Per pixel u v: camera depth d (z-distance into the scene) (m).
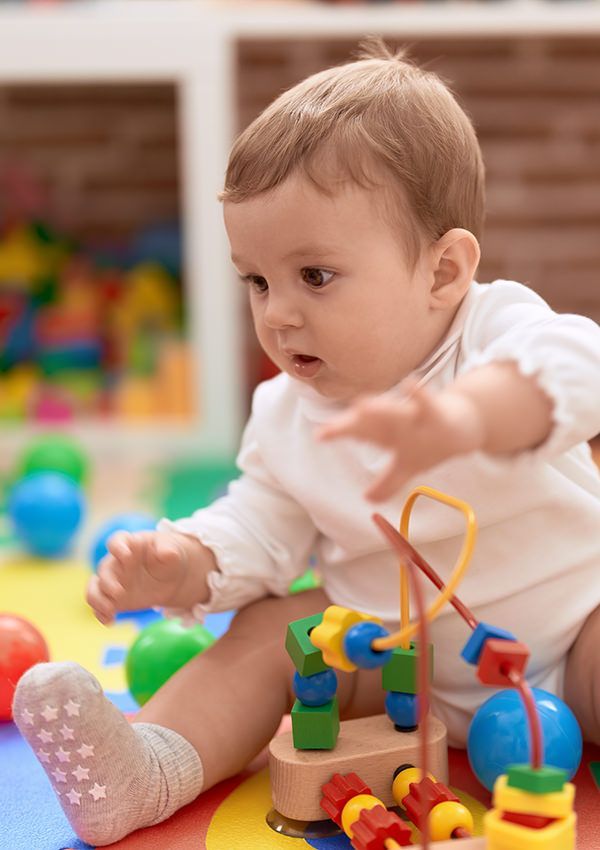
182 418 2.35
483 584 0.84
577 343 0.67
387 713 0.79
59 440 2.05
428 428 0.55
